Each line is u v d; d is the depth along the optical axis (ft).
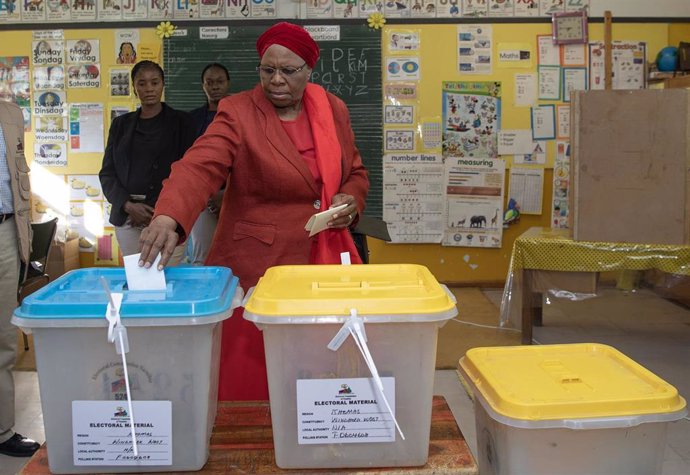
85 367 3.70
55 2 17.04
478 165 17.54
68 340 3.67
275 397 3.82
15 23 17.11
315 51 5.87
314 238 6.00
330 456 3.86
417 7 17.16
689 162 11.02
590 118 11.23
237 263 5.89
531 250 11.98
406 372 3.78
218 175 5.37
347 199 5.93
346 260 5.04
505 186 17.69
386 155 17.56
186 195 4.82
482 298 16.60
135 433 3.75
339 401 3.79
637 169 11.18
